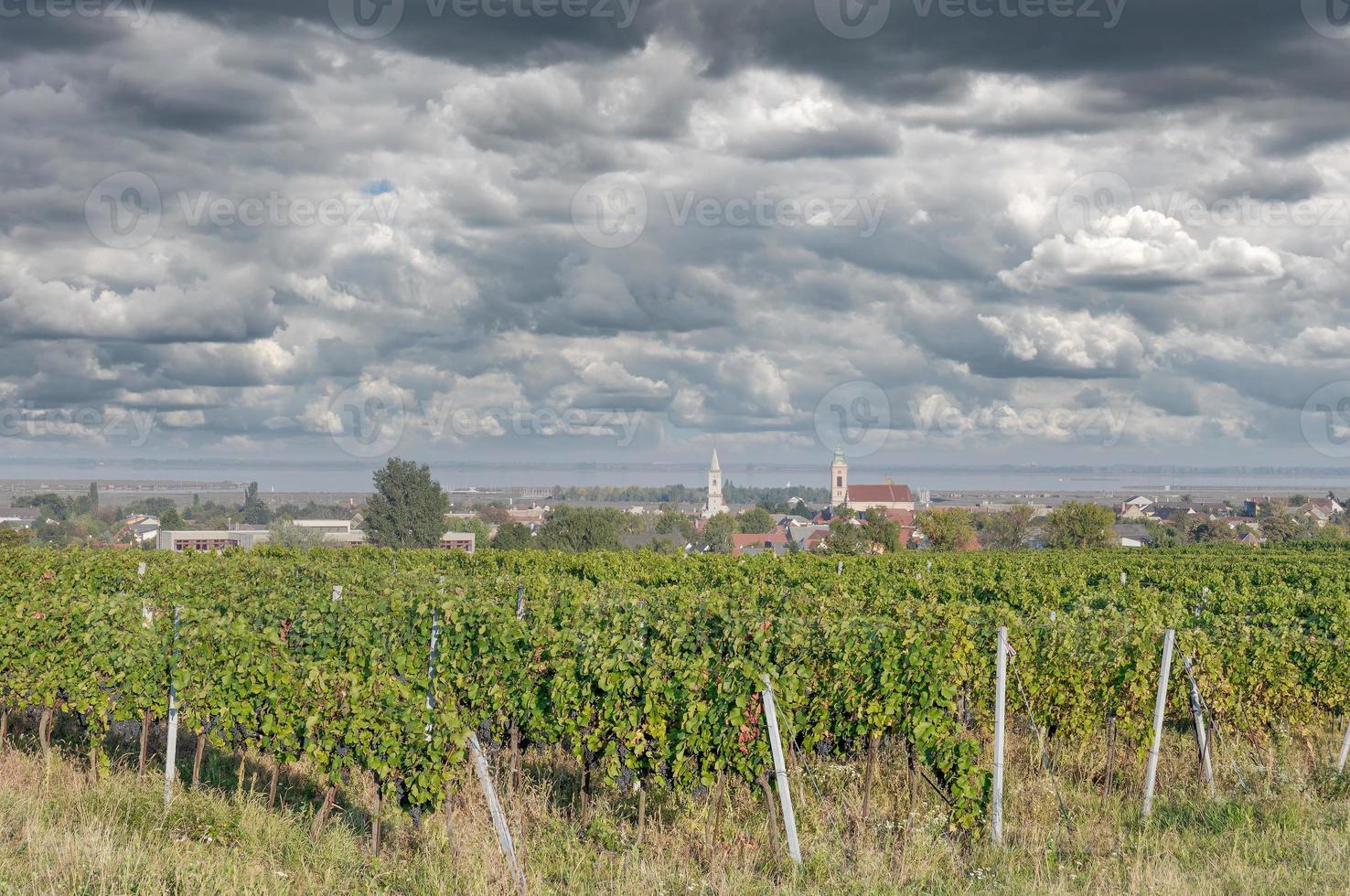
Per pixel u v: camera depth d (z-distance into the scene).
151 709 10.97
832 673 10.51
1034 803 10.29
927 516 90.81
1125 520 169.62
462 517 179.12
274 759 10.34
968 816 9.55
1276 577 26.27
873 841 9.42
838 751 11.34
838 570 25.62
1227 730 12.22
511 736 11.09
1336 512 185.38
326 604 12.71
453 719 9.10
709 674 9.83
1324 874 8.16
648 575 25.64
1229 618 14.03
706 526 173.50
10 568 20.39
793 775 10.50
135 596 12.88
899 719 10.09
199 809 9.74
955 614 12.20
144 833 9.15
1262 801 10.38
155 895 7.61
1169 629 10.72
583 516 96.38
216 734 10.72
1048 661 11.73
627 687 9.75
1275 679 12.27
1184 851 9.09
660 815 10.17
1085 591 21.56
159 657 10.73
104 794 10.18
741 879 8.48
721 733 9.55
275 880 8.16
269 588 16.05
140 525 162.50
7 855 8.13
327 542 99.56
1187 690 11.69
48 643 11.78
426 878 8.45
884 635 10.24
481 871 8.48
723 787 9.83
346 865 8.88
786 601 15.37
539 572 25.95
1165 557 43.53
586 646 10.29
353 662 11.17
